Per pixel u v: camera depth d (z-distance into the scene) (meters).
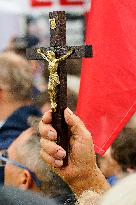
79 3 8.42
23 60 6.54
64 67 4.21
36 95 6.32
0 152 5.30
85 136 4.32
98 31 5.30
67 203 4.46
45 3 8.52
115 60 5.27
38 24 8.38
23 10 8.51
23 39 7.80
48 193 4.70
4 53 6.84
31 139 5.07
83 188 4.37
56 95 4.21
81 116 5.32
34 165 4.81
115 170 5.69
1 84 6.25
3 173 5.05
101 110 5.28
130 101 5.24
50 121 4.24
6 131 5.86
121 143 5.66
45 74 6.55
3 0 8.48
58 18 4.22
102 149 5.27
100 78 5.28
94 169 4.38
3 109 6.08
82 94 5.33
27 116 6.00
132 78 5.23
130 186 2.44
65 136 4.27
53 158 4.26
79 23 8.27
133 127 5.69
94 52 5.29
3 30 8.38
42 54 4.25
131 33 5.27
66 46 4.23
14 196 2.52
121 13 5.27
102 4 5.27
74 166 4.34
